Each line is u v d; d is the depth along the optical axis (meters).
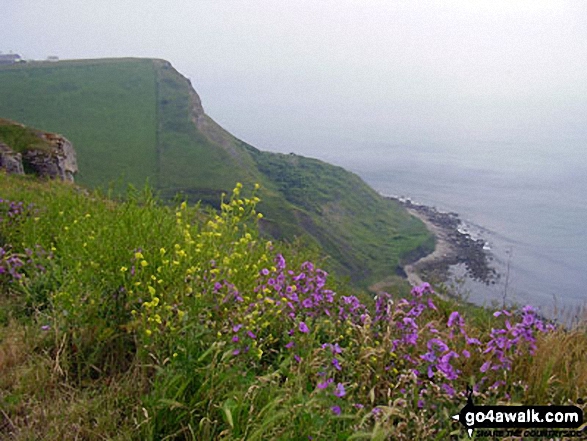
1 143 31.42
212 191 87.62
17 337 3.88
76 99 119.44
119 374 3.38
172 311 3.52
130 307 3.87
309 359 3.14
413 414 2.79
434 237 100.25
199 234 4.39
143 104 122.88
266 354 3.63
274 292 3.99
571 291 55.44
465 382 3.42
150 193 5.67
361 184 129.38
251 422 2.55
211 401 2.75
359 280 64.31
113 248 4.24
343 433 2.53
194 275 3.73
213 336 3.27
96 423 2.89
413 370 3.14
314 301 4.16
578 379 3.47
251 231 4.84
